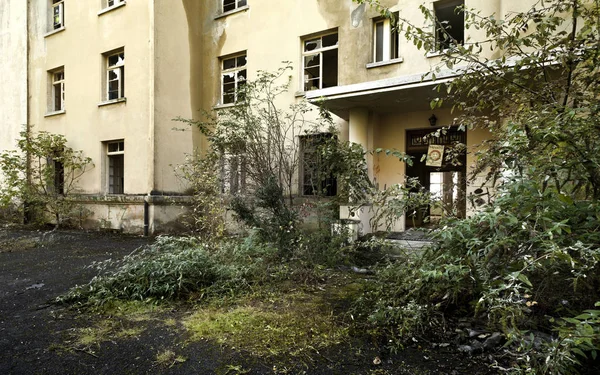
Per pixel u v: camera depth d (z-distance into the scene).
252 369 2.34
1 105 13.46
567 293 2.48
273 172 6.80
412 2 7.50
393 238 6.13
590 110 2.34
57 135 11.34
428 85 5.60
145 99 9.48
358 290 3.95
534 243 2.27
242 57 10.33
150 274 3.84
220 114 7.62
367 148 7.39
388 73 7.76
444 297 2.88
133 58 9.78
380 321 2.89
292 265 4.65
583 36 2.96
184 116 10.03
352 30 8.27
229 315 3.25
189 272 3.92
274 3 9.43
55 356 2.52
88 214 10.48
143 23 9.57
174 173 9.66
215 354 2.53
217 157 7.41
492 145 2.83
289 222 5.08
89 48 10.90
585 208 2.20
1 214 12.51
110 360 2.46
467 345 2.55
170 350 2.59
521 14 3.23
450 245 2.67
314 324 3.03
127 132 9.88
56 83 12.19
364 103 6.87
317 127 7.43
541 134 2.17
